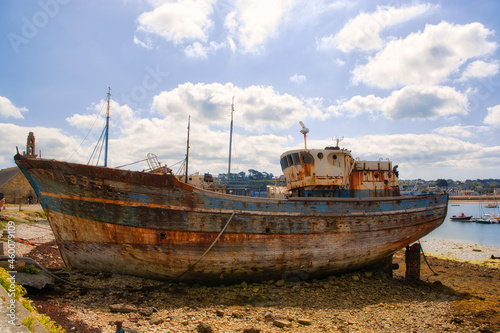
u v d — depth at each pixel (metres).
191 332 10.27
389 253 18.77
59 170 13.32
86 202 13.59
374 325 12.09
